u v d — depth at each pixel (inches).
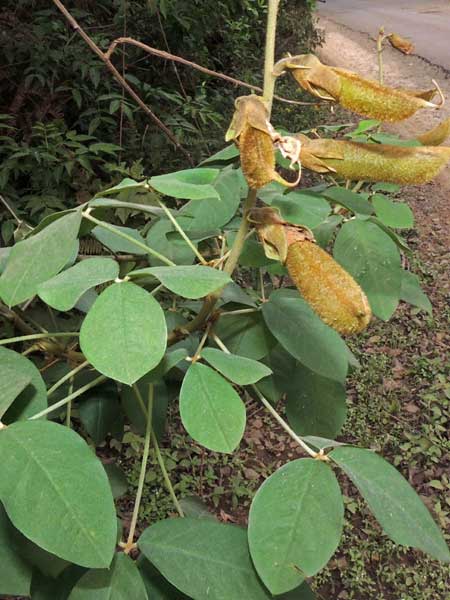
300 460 9.7
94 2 49.9
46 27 43.4
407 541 9.1
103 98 42.1
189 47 56.3
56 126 41.5
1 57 44.3
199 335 14.4
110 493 8.2
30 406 9.9
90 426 15.0
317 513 9.0
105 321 8.3
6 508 8.0
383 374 45.1
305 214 11.9
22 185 44.2
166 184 10.9
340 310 9.0
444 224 65.8
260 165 8.6
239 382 9.7
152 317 8.3
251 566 9.3
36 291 9.9
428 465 38.2
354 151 9.3
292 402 15.2
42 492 8.0
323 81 8.9
